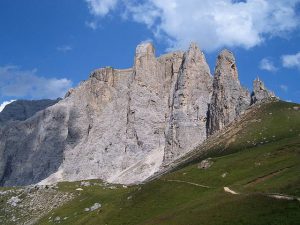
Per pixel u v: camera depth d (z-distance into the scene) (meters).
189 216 124.38
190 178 170.88
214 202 127.62
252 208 111.56
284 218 100.38
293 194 111.12
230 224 107.75
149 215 154.25
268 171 145.50
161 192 168.12
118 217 163.25
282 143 184.25
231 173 162.38
